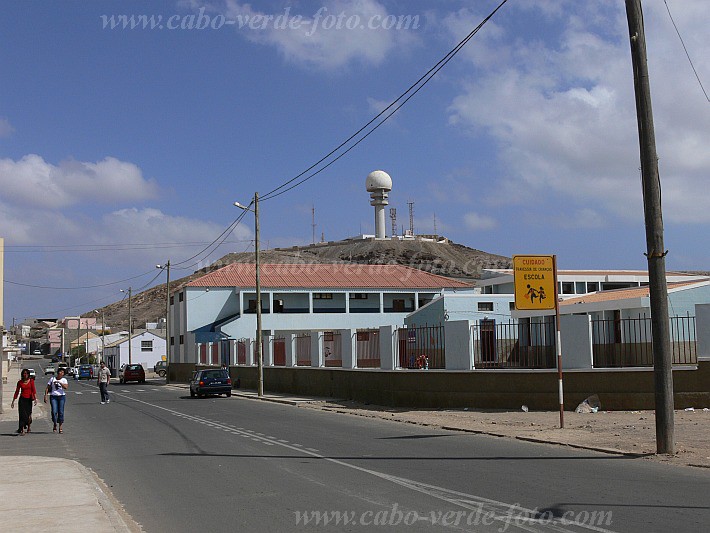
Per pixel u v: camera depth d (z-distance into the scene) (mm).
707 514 8406
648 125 13133
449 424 19484
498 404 22812
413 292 69750
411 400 25312
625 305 28016
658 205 13094
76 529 8195
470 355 23531
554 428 17641
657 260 13102
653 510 8648
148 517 9070
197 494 10445
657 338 13109
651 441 14742
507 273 62656
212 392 37344
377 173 140250
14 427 22656
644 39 13266
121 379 64750
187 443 16891
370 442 16141
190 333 65812
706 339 19953
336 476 11562
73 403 34719
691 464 12047
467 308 46094
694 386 19969
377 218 143625
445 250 183875
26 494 10336
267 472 12195
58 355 163375
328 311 68125
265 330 64562
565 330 21828
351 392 30047
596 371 21250
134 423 22906
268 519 8688
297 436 17719
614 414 20141
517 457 13375
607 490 9945
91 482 11328
